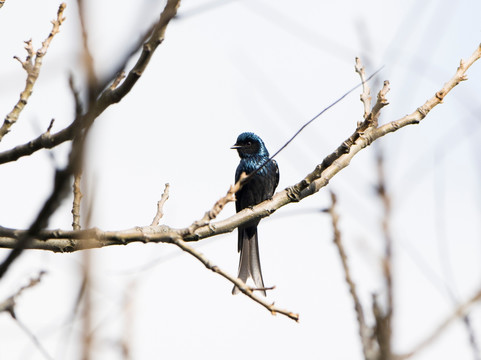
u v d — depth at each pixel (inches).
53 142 315.6
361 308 166.6
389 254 140.3
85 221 137.3
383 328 141.6
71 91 189.5
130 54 146.6
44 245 353.4
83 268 135.3
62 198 150.3
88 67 144.2
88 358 129.8
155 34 255.8
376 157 146.7
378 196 143.3
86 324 132.3
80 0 139.6
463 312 148.3
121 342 166.1
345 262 180.7
